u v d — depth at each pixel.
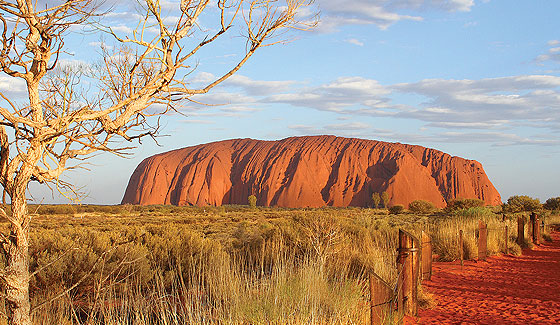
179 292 7.39
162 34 2.99
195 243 10.04
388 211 73.00
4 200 2.79
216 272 7.02
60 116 2.87
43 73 2.77
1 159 2.78
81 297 6.92
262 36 3.26
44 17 2.77
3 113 2.51
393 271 7.95
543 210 57.12
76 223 35.25
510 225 20.53
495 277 10.77
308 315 5.20
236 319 5.07
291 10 3.27
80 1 2.77
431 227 19.28
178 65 3.03
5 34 2.66
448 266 12.53
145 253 8.92
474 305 7.68
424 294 7.71
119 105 2.89
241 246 13.16
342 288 6.51
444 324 6.37
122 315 4.96
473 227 17.17
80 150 2.98
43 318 4.66
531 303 7.89
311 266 6.78
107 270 7.09
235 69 3.28
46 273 6.97
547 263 13.59
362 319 5.51
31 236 8.45
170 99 3.13
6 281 2.78
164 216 68.56
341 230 11.94
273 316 5.22
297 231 11.65
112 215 59.19
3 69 2.64
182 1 3.07
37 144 2.71
